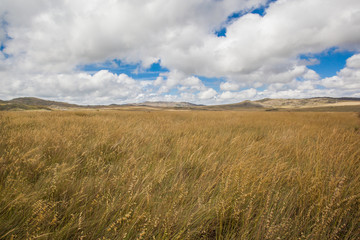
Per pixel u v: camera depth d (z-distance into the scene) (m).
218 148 4.27
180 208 1.99
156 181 2.47
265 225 1.75
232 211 2.04
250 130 7.60
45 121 7.40
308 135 6.04
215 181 2.57
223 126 8.30
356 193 2.32
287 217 1.94
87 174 2.78
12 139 3.65
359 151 3.74
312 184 2.50
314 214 2.09
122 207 1.86
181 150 3.89
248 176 2.56
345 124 10.78
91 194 2.21
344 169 3.14
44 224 1.66
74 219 1.77
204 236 1.73
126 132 5.48
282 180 2.74
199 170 3.21
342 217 1.97
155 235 1.73
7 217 1.68
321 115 17.16
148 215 1.84
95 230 1.70
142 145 4.50
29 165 2.63
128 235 1.63
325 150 3.86
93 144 3.96
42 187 2.16
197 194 2.31
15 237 1.55
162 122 9.16
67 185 2.26
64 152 3.33
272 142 4.79
